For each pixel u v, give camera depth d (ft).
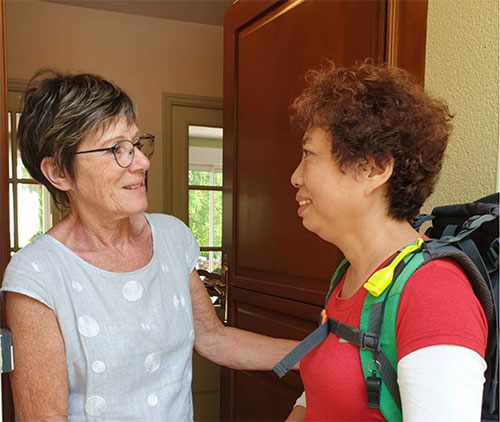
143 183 2.86
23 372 2.53
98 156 2.62
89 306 2.65
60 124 2.54
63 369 2.60
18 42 9.02
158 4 9.27
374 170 2.15
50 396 2.56
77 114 2.54
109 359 2.66
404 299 1.86
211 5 9.27
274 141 5.36
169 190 10.15
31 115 2.66
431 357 1.68
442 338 1.68
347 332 2.08
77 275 2.66
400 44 3.69
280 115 5.24
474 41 3.03
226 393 6.60
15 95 9.04
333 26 4.44
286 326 5.27
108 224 2.85
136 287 2.81
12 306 2.55
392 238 2.20
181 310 3.10
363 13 4.07
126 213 2.76
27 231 9.46
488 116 2.94
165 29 10.00
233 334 3.71
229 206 6.37
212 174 10.62
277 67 5.29
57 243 2.71
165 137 10.05
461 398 1.61
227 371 6.56
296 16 4.96
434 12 3.35
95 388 2.66
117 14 9.66
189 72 10.20
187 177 10.30
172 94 10.08
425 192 2.24
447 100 3.24
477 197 3.01
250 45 5.81
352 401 2.03
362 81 2.21
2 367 2.56
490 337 1.98
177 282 3.16
